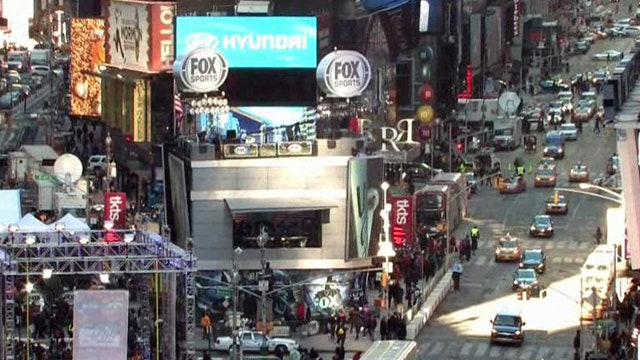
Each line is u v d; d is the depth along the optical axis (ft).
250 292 356.18
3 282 317.01
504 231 483.10
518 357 356.59
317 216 398.42
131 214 447.01
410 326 371.56
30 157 481.46
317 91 483.92
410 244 406.00
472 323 385.29
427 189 448.65
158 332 324.39
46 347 337.11
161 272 310.45
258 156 401.70
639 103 220.23
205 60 445.78
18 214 385.09
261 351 345.51
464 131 597.11
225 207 397.60
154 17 520.42
